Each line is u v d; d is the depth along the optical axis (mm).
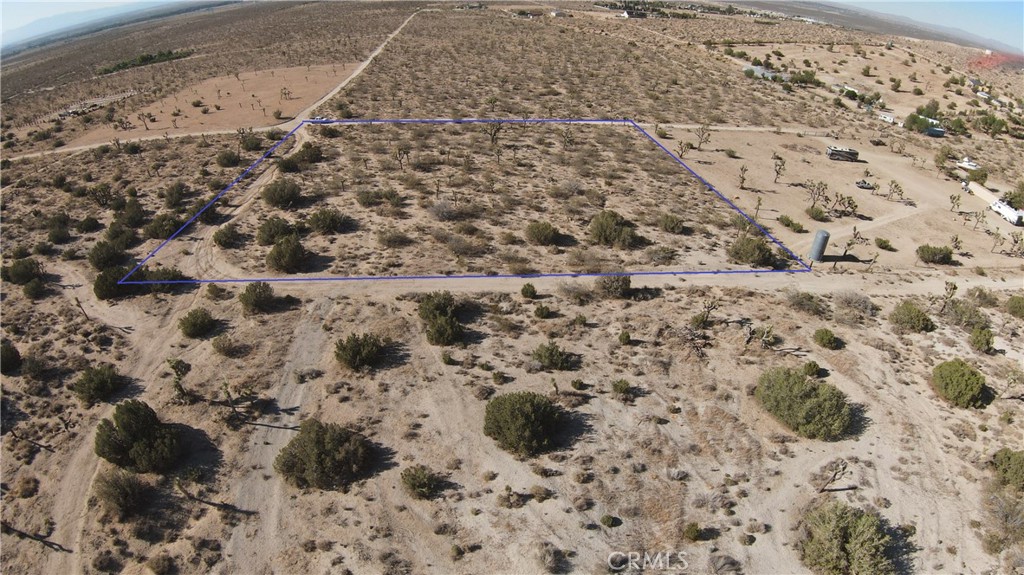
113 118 87062
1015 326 37562
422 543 22594
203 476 25562
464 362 32250
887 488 24984
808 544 22016
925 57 155500
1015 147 83000
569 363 32250
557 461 26109
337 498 24438
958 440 27641
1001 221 55188
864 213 55812
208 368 31891
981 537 23000
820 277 43031
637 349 33500
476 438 27344
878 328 36531
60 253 45375
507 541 22625
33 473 26172
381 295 38656
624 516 23656
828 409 27281
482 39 141875
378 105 86812
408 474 24688
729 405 29359
